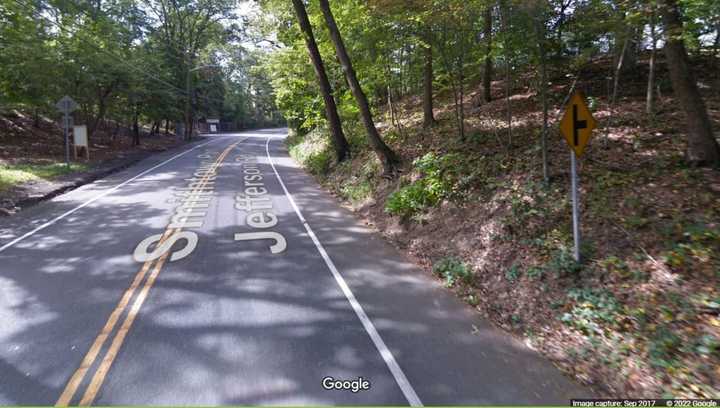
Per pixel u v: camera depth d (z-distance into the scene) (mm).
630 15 5984
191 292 5750
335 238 8609
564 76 13891
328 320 5035
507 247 6566
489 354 4410
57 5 20719
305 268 6828
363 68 14453
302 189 14469
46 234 8555
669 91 10164
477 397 3666
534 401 3637
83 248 7609
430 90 13789
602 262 5352
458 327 5012
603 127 8891
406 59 13938
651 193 6152
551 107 11438
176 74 42125
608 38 7562
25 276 6262
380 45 12773
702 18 6539
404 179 10750
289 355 4230
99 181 15742
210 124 63156
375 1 9672
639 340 4258
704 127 6367
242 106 78000
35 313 5074
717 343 3854
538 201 7070
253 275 6441
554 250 5977
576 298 5109
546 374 4070
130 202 11734
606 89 11516
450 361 4238
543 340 4703
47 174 15625
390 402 3549
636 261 5141
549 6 6676
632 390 3756
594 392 3781
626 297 4789
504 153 9328
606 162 7453
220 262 6977
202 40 46781
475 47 9531
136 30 38188
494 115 12375
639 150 7512
